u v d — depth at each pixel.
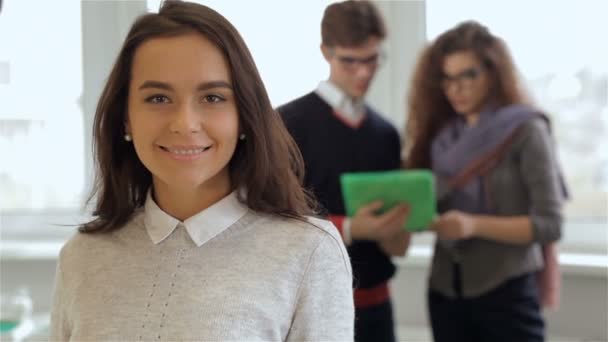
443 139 1.81
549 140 1.70
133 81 0.85
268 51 2.28
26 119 2.41
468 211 1.73
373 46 1.62
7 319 1.95
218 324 0.81
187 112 0.81
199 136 0.81
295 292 0.85
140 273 0.87
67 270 0.92
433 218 1.64
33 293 2.30
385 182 1.58
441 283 1.77
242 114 0.86
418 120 1.85
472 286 1.70
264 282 0.84
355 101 1.67
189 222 0.88
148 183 0.97
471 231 1.66
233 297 0.83
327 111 1.62
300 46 2.26
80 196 2.42
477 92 1.74
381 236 1.61
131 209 0.95
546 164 1.67
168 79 0.81
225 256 0.86
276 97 2.28
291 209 0.91
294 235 0.87
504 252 1.68
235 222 0.89
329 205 1.62
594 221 2.21
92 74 2.37
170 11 0.85
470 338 1.74
